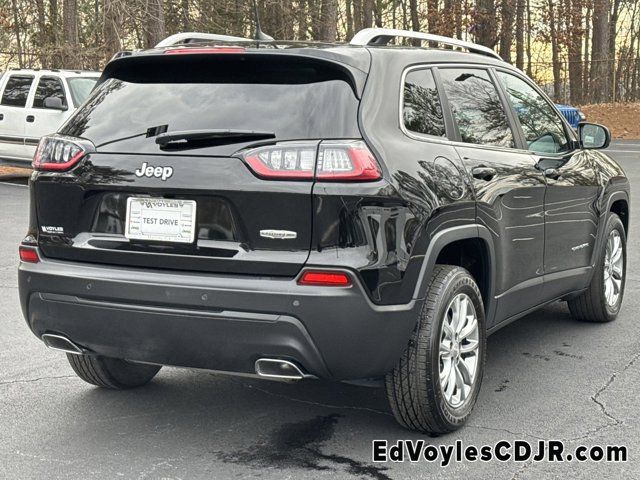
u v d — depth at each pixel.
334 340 3.76
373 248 3.79
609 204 6.45
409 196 3.97
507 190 4.89
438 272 4.31
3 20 27.55
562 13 34.75
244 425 4.54
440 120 4.55
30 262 4.31
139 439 4.34
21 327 6.53
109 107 4.30
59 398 4.96
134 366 5.07
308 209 3.75
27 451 4.19
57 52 25.00
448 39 5.09
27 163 15.95
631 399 4.93
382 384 4.23
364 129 3.90
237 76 4.12
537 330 6.47
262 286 3.76
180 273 3.93
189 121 4.03
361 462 4.05
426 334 4.12
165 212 3.97
